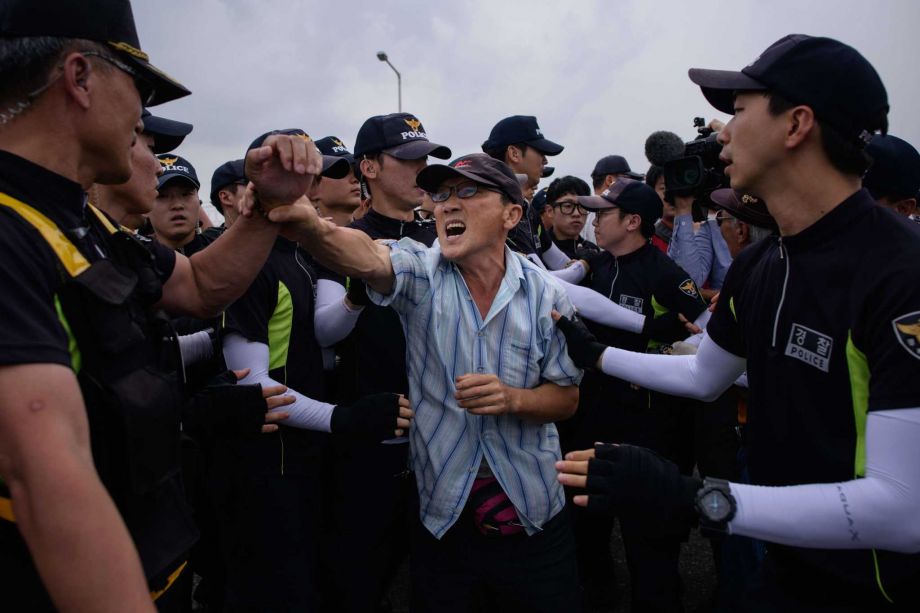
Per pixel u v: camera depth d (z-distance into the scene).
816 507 1.14
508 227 1.86
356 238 1.66
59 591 0.81
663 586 2.48
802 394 1.33
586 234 6.13
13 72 1.00
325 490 2.44
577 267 3.52
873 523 1.10
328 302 2.34
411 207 2.76
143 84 1.22
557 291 1.92
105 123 1.08
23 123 1.03
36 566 0.89
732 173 1.40
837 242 1.28
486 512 1.80
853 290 1.22
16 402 0.81
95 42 1.06
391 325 2.37
